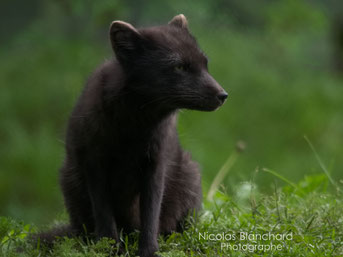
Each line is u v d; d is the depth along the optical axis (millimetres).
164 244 7816
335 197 9039
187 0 22594
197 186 8883
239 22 26422
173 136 8500
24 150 17297
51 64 22062
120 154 7883
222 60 22359
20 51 23531
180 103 7773
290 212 8281
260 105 20766
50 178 16312
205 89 7707
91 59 21797
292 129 20156
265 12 26250
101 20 18250
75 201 8398
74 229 8484
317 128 20250
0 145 17953
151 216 7871
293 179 16703
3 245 7750
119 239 8008
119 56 7867
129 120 7742
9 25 24547
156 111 7812
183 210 8734
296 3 24922
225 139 18672
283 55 25172
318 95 22750
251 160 17938
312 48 29406
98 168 7844
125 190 8188
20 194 16188
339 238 7527
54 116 19375
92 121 7691
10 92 20297
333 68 29016
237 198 9445
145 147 7887
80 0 18531
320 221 7965
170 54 7750
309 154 18969
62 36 23672
